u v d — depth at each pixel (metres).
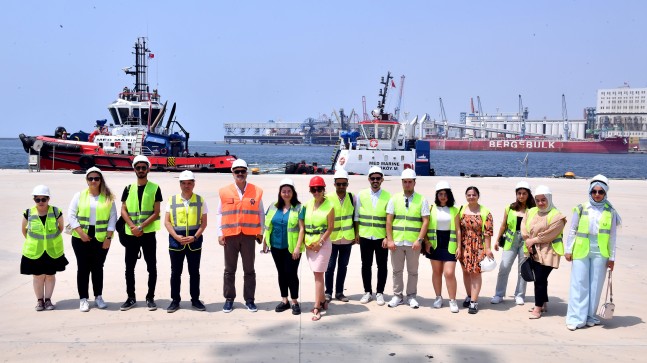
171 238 7.85
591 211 7.37
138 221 7.85
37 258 7.70
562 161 124.56
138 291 8.95
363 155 36.59
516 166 95.25
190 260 7.92
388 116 39.25
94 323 7.31
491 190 24.56
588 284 7.35
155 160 36.53
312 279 10.00
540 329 7.29
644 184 29.80
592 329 7.30
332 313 7.93
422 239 8.15
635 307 8.32
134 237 7.91
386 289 9.43
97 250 7.89
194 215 7.86
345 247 8.50
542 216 7.73
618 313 8.03
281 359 6.14
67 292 8.88
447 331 7.17
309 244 7.61
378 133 38.06
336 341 6.74
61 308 7.99
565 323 7.55
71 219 7.78
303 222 7.75
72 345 6.50
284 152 176.75
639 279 9.93
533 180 31.05
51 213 7.82
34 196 7.68
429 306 8.38
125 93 40.94
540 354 6.38
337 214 8.41
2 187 23.27
